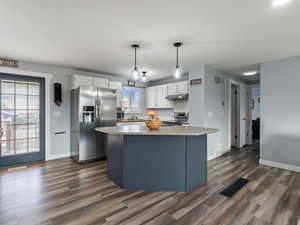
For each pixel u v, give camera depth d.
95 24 2.03
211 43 2.57
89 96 3.76
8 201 2.08
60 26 2.07
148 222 1.71
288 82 3.23
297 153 3.15
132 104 5.73
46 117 3.82
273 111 3.43
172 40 2.47
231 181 2.74
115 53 3.04
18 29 2.14
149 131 2.31
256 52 2.96
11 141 3.47
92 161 3.81
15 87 3.49
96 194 2.28
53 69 3.90
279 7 1.67
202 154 2.64
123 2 1.62
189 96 4.00
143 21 1.96
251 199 2.17
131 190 2.40
